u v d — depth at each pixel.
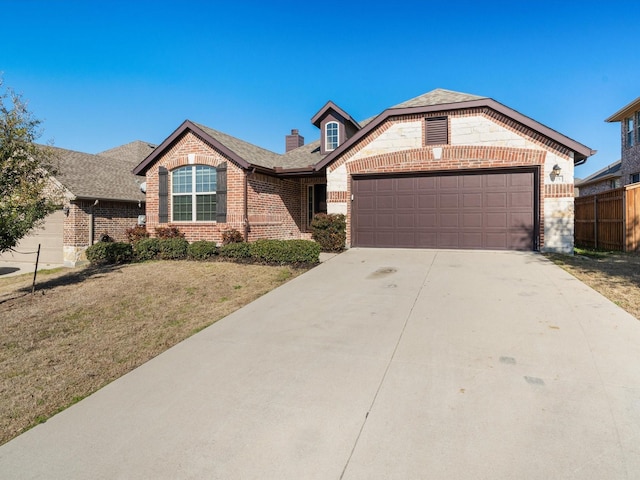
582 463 2.59
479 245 11.68
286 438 2.98
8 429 3.30
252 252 10.82
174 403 3.57
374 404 3.40
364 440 2.92
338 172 12.80
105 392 3.84
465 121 11.55
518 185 11.31
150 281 8.77
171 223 14.12
